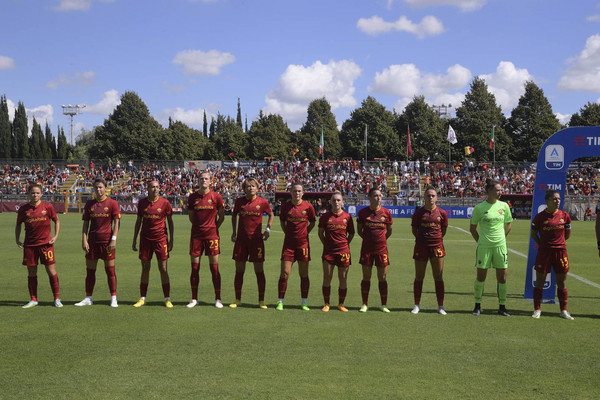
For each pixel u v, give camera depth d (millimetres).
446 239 21844
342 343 6117
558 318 7664
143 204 8336
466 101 71938
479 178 48531
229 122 97062
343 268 8047
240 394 4504
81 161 52156
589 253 16547
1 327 6836
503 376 5027
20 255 15109
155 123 84250
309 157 81938
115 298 8305
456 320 7449
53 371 5082
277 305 8305
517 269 13156
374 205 8039
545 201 8570
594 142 8859
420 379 4918
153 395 4477
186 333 6539
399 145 73250
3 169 50438
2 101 102312
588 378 4996
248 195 8266
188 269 12750
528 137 68875
